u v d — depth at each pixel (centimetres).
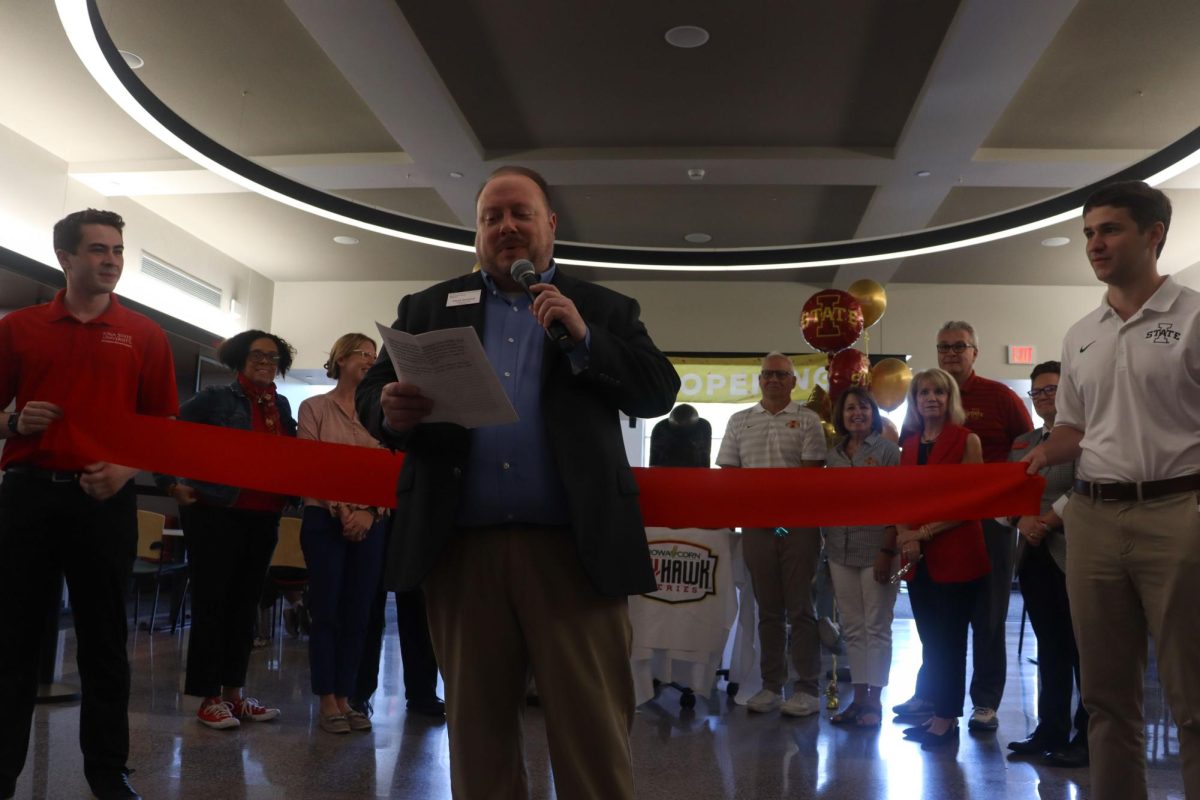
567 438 157
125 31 626
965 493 252
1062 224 945
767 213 951
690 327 1201
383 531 388
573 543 158
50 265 791
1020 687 519
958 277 1147
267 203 949
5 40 640
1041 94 690
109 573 261
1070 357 240
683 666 450
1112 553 221
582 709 154
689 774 321
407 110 693
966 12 552
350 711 378
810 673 434
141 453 256
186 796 275
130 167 841
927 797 297
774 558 444
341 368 392
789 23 600
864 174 795
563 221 979
